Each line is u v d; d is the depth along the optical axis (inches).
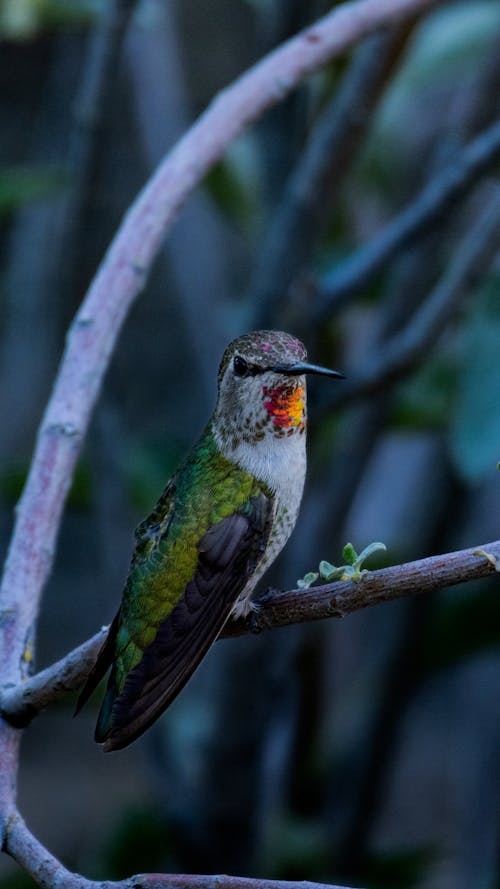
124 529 328.5
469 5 363.6
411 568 166.1
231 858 318.0
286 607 187.5
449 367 345.1
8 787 173.2
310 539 341.4
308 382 317.7
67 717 703.1
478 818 376.5
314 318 315.0
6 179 317.4
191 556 198.1
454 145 352.8
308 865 358.9
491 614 349.1
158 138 384.5
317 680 369.4
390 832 587.8
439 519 360.2
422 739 615.8
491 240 289.1
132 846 357.4
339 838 363.9
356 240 404.5
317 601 182.5
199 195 380.8
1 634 191.8
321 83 346.0
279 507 211.0
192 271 376.5
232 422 213.2
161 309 687.7
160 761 317.1
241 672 302.8
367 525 424.5
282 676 315.0
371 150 393.4
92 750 697.6
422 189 383.6
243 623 195.6
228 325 366.3
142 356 683.4
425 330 300.7
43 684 179.0
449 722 590.9
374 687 382.0
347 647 443.2
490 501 429.4
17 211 490.3
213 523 202.7
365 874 362.0
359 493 430.9
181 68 475.2
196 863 318.0
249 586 203.0
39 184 319.0
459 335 352.5
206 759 313.6
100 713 180.7
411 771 617.6
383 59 283.9
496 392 266.2
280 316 313.1
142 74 384.8
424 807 606.9
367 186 402.6
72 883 153.9
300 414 214.4
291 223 304.2
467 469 261.7
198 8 622.8
